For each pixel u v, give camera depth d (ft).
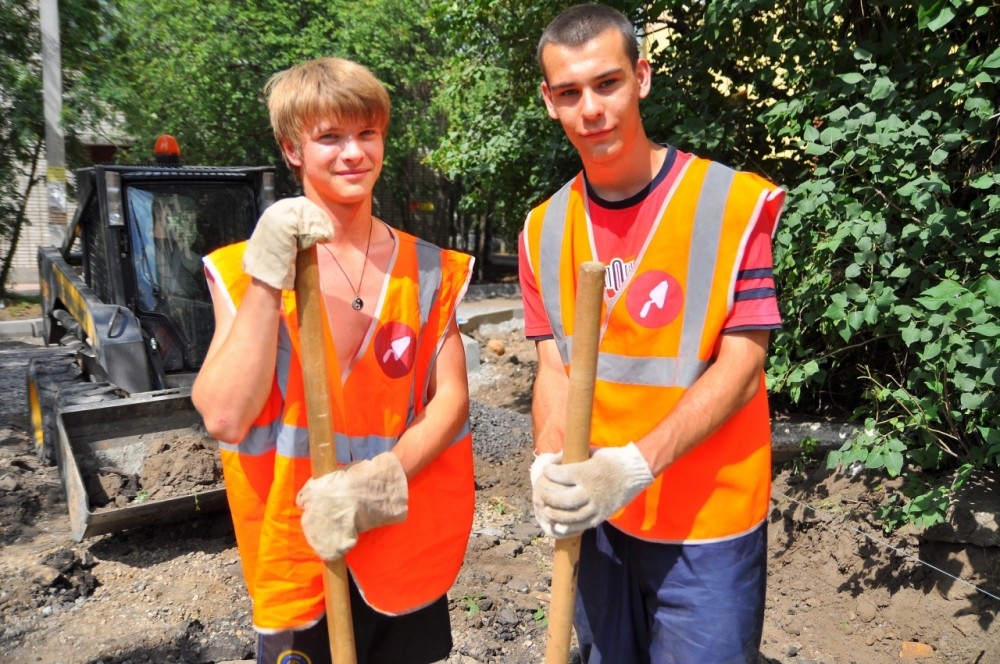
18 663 11.84
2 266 47.60
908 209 13.41
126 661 11.89
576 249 7.44
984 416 12.29
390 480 6.42
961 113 13.71
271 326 6.01
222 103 44.60
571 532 6.11
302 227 5.77
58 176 35.29
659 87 17.17
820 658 12.01
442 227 61.77
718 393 6.62
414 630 7.41
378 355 6.84
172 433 16.06
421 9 45.24
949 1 12.58
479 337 33.40
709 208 6.85
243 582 14.33
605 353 7.34
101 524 14.69
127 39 43.24
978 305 11.00
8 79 40.63
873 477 14.33
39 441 20.17
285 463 6.59
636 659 7.91
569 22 6.67
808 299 14.53
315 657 6.92
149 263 18.62
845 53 14.43
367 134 6.57
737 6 14.44
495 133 23.56
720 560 7.11
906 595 12.55
